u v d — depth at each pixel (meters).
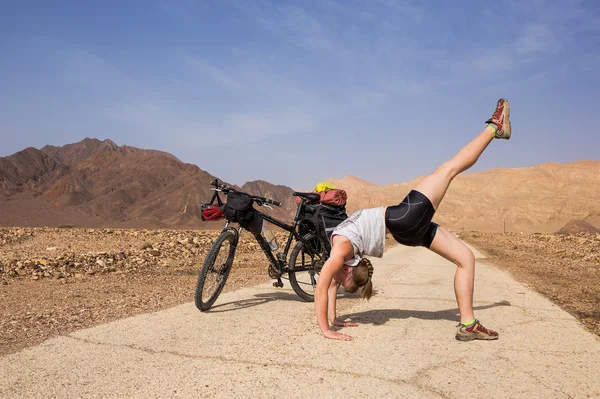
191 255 10.98
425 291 6.04
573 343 3.50
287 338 3.54
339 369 2.84
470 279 3.58
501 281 7.16
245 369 2.83
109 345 3.32
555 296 5.80
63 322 4.06
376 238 3.50
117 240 14.63
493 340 3.55
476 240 25.23
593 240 20.52
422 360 3.04
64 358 3.03
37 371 2.78
